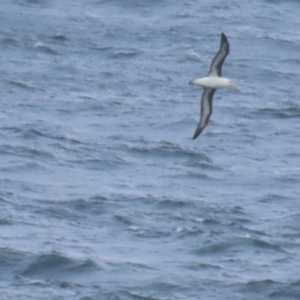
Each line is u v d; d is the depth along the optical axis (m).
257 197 45.12
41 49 70.38
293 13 82.94
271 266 36.94
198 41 74.12
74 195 43.69
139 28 76.31
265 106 60.62
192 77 66.75
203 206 43.28
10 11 77.81
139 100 61.00
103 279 35.12
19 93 60.91
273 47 73.75
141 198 43.59
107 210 42.03
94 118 56.97
